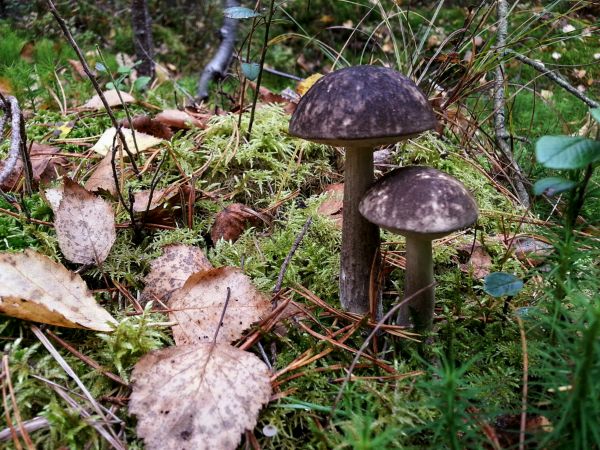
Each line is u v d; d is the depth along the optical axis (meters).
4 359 0.16
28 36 0.65
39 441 0.15
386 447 0.16
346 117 0.16
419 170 0.17
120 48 0.71
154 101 0.43
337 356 0.20
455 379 0.14
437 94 0.35
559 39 0.33
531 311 0.19
